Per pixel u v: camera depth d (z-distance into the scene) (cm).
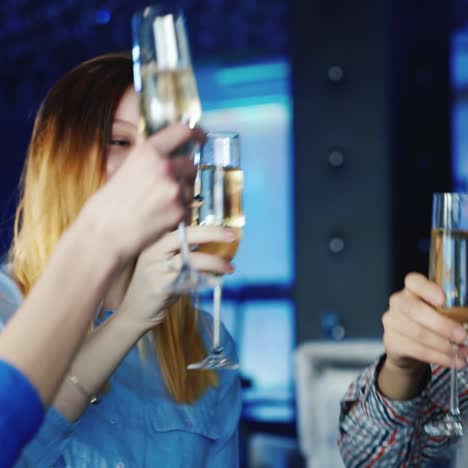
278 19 842
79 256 77
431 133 534
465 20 790
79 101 147
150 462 146
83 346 117
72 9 839
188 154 82
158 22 94
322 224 484
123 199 77
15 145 980
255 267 1069
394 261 474
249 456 480
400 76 498
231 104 1021
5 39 881
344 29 480
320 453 307
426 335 130
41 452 116
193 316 160
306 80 488
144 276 117
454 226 130
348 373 329
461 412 156
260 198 1070
